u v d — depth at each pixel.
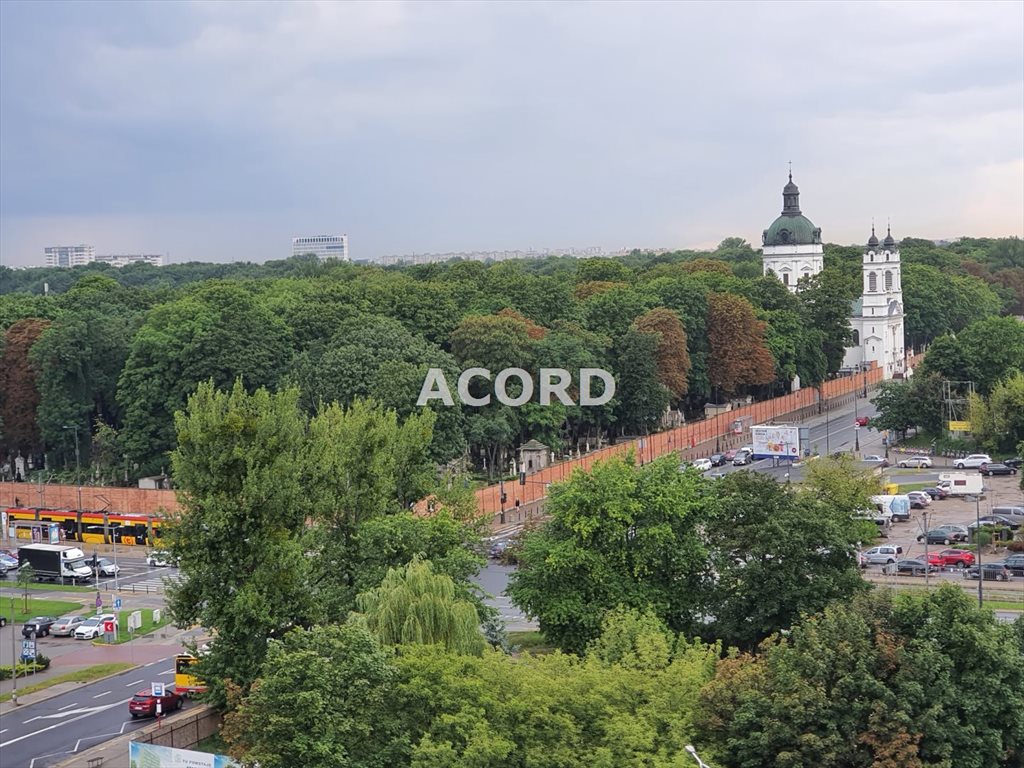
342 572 118.25
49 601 165.38
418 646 87.88
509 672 84.38
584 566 114.06
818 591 108.19
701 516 115.62
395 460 131.25
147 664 136.12
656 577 115.12
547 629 115.44
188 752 92.69
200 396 115.38
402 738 80.62
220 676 104.81
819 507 114.31
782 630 106.69
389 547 114.19
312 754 78.06
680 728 81.06
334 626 86.81
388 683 82.88
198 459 108.69
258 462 108.75
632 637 96.12
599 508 115.44
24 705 122.00
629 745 77.88
